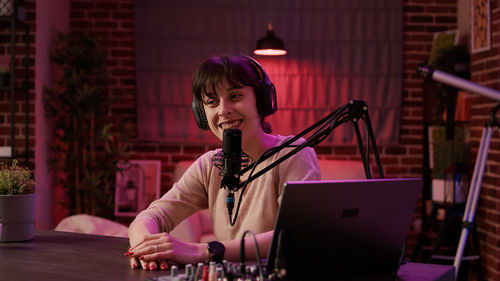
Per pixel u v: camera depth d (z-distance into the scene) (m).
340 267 1.05
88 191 4.12
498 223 3.43
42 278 1.16
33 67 3.88
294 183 0.95
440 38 4.44
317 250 1.01
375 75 4.62
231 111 1.36
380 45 4.61
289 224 0.98
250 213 1.53
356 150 4.67
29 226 1.62
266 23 4.56
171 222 1.60
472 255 3.80
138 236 1.38
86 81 4.29
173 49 4.57
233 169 1.17
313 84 4.60
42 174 4.06
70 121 4.27
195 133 4.61
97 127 4.48
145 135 4.61
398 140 4.65
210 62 1.37
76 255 1.41
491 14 3.48
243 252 1.11
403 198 1.08
